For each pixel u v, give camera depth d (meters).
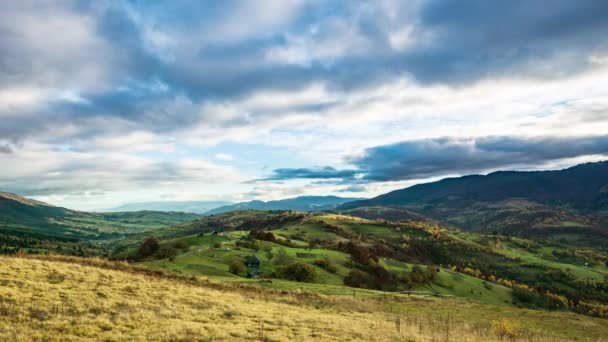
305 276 106.88
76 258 48.91
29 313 21.97
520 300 167.88
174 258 116.94
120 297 29.33
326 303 47.59
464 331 34.97
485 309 60.34
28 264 35.41
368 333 28.83
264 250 147.38
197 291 38.53
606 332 49.50
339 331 28.38
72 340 18.69
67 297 26.70
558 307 178.00
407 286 144.62
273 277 106.12
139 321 23.70
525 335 36.47
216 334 22.69
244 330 24.97
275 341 23.23
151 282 38.50
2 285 27.12
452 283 164.25
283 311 35.47
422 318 44.22
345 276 126.19
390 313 47.09
